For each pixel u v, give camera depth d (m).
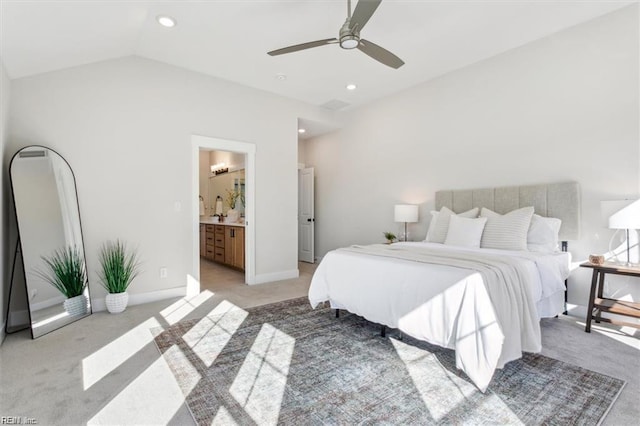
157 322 2.88
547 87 3.27
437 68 3.96
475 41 3.32
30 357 2.19
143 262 3.54
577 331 2.66
